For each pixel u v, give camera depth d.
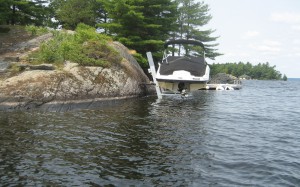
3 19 21.86
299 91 39.38
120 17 25.08
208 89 32.44
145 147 7.84
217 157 7.26
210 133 9.71
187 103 17.12
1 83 12.59
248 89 38.16
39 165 6.23
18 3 22.78
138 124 10.57
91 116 11.59
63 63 15.29
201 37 43.53
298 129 11.02
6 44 18.75
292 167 6.74
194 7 43.84
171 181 5.77
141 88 19.09
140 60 24.41
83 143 7.93
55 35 18.77
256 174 6.27
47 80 13.21
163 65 18.02
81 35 18.16
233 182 5.83
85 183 5.52
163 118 11.93
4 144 7.41
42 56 15.37
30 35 21.02
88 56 16.41
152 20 26.98
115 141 8.26
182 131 9.81
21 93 12.21
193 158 7.12
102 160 6.74
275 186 5.71
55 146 7.53
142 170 6.25
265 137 9.53
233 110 15.43
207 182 5.79
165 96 19.89
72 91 13.57
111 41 20.56
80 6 30.30
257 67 165.50
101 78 15.46
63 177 5.72
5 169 5.91
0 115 10.62
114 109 13.53
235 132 10.05
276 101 22.28
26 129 8.95
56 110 12.51
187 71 17.17
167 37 30.14
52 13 33.03
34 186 5.28
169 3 28.59
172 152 7.52
